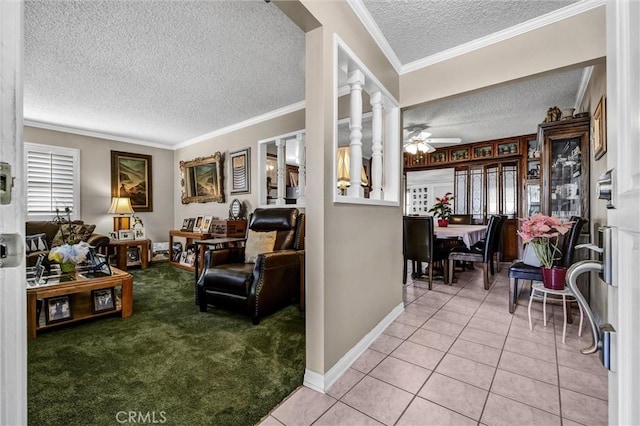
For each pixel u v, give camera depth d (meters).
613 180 0.54
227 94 3.39
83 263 2.86
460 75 2.45
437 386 1.59
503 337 2.19
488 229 3.48
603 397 1.48
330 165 1.68
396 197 2.71
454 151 5.91
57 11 1.96
